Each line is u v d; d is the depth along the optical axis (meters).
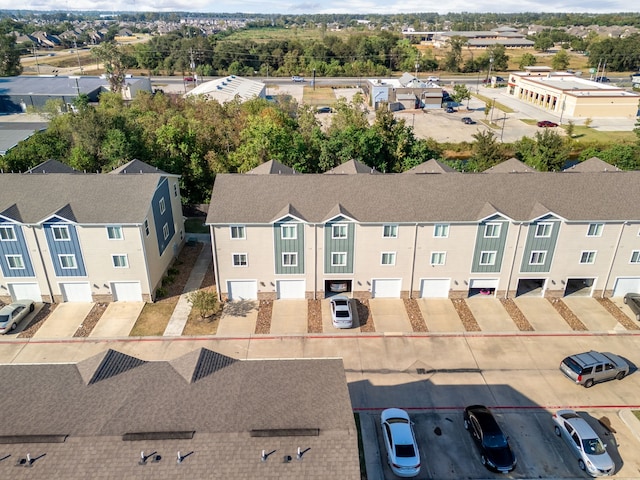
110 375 23.47
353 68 161.75
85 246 36.22
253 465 18.47
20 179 38.19
